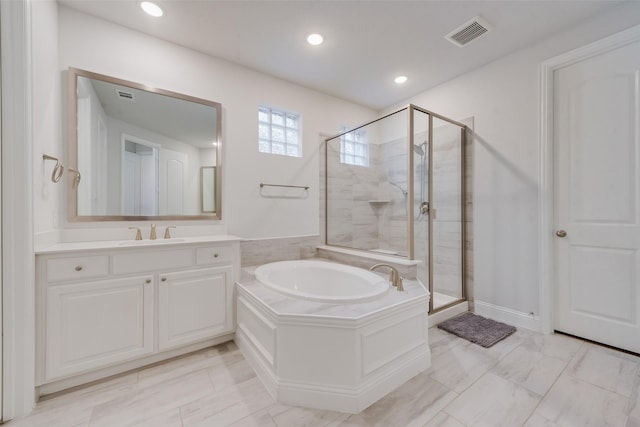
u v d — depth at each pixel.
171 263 1.85
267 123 2.88
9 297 1.33
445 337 2.19
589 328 2.07
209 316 1.99
